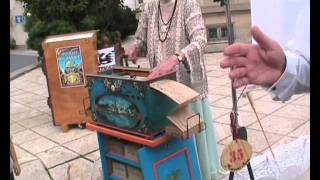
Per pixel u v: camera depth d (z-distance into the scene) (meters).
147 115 2.54
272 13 1.37
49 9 6.56
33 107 6.86
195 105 3.03
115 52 5.29
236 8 9.16
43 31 6.79
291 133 4.38
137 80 2.52
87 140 4.93
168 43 3.02
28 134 5.40
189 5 2.95
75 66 5.18
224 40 10.05
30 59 13.71
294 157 3.20
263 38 1.23
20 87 8.85
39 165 4.29
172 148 2.79
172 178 2.80
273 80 1.25
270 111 5.14
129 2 14.80
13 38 17.31
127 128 2.70
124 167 2.93
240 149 2.46
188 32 2.95
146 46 3.27
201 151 3.20
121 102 2.67
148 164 2.65
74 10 6.50
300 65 1.25
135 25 11.55
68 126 5.37
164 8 3.04
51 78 5.27
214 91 6.55
